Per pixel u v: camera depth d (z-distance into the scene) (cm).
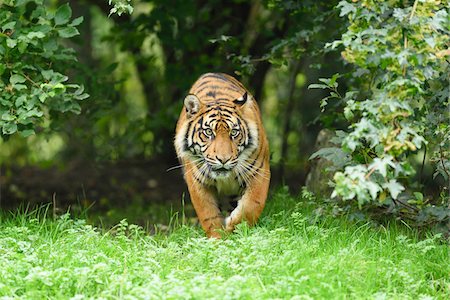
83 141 2009
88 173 2216
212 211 1181
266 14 2097
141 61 1889
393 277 947
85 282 884
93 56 2595
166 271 958
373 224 1151
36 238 1091
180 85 1828
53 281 891
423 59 912
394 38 927
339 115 1417
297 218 1152
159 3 1708
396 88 898
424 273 977
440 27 906
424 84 1121
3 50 1185
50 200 1869
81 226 1134
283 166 1941
